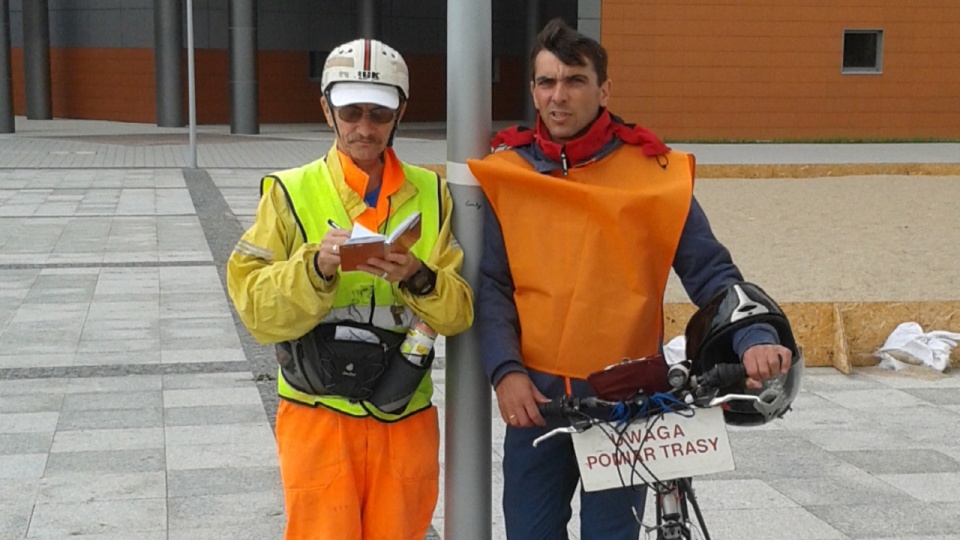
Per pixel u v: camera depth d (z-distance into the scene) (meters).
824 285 9.86
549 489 3.54
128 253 12.14
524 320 3.46
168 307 9.58
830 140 30.03
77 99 38.47
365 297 3.33
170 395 7.09
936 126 30.55
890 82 30.28
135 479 5.62
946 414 6.90
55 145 26.86
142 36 36.38
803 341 7.99
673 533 3.07
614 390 3.12
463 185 3.52
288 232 3.36
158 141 28.62
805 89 30.02
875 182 19.16
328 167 3.42
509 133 3.53
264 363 7.87
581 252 3.38
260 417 6.67
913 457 6.09
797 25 29.70
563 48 3.33
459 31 3.48
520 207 3.42
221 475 5.70
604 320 3.38
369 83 3.29
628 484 3.08
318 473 3.40
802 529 5.09
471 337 3.55
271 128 35.34
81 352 8.08
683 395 3.08
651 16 29.39
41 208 15.56
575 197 3.35
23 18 37.34
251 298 3.21
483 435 3.61
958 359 8.11
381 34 37.50
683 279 3.47
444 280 3.25
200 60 35.78
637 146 3.44
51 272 11.05
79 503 5.30
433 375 7.43
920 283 9.96
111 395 7.06
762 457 6.07
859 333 8.09
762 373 2.98
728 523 5.16
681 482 3.19
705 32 29.55
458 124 3.51
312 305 3.16
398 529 3.48
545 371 3.44
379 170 3.44
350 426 3.41
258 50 36.28
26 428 6.39
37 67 37.38
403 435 3.47
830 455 6.11
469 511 3.62
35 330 8.71
